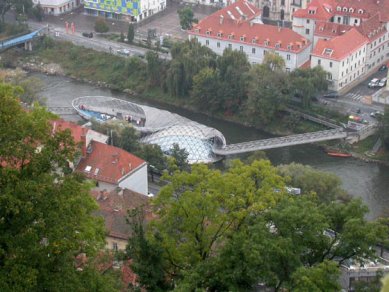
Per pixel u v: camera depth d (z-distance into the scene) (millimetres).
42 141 68750
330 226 85750
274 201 84688
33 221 65062
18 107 67062
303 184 165625
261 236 76812
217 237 86375
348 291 96125
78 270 74000
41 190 63938
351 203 86125
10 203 60719
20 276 60438
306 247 81562
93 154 158750
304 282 70562
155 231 88000
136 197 136500
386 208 183500
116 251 93562
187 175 89250
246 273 76750
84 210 72875
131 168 157375
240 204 84938
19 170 65750
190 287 75812
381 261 96188
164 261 82875
